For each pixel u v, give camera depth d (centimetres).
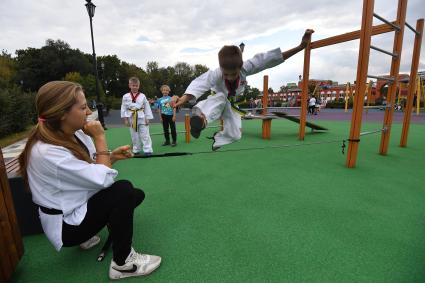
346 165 418
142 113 527
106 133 882
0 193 162
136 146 554
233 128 239
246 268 182
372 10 368
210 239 217
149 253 200
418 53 527
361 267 181
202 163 448
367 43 376
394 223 240
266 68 239
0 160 166
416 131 792
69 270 184
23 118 942
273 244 209
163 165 439
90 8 1082
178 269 182
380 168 409
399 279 169
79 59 4841
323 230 228
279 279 171
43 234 230
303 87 643
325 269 179
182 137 748
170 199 299
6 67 4194
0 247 159
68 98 145
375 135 724
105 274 180
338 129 888
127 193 167
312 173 386
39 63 4581
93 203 163
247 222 244
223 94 223
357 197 298
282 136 736
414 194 306
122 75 6062
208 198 300
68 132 156
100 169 154
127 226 167
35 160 143
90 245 209
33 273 182
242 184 343
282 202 286
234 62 204
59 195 151
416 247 203
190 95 217
